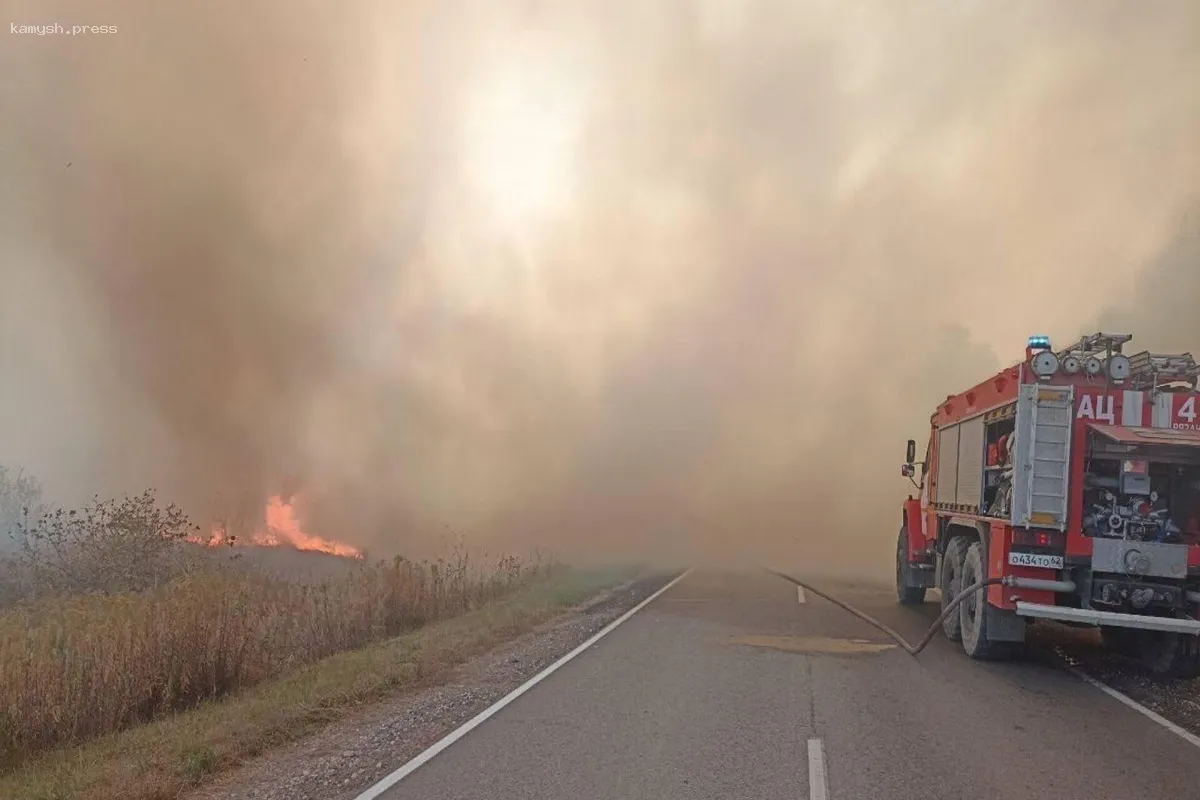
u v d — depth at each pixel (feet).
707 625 40.73
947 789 18.17
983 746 21.61
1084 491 32.30
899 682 29.22
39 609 38.70
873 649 35.63
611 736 21.76
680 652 33.58
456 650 33.68
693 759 19.89
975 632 34.27
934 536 45.42
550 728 22.50
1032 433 32.37
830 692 27.20
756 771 19.08
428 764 19.49
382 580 43.88
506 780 18.34
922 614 47.11
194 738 21.99
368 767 19.49
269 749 21.68
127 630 27.86
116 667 26.66
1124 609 31.58
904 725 23.47
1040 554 32.07
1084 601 31.83
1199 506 32.27
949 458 42.75
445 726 22.82
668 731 22.26
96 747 23.27
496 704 25.17
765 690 27.20
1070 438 32.27
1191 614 30.96
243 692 29.22
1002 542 32.86
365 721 24.17
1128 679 31.48
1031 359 32.94
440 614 45.88
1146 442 30.78
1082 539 31.78
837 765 19.63
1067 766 20.07
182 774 19.44
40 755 23.35
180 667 28.73
